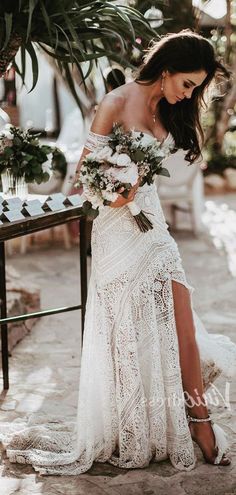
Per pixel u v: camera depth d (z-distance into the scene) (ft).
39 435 10.39
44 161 12.23
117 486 9.36
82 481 9.51
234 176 36.04
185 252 23.45
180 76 9.27
